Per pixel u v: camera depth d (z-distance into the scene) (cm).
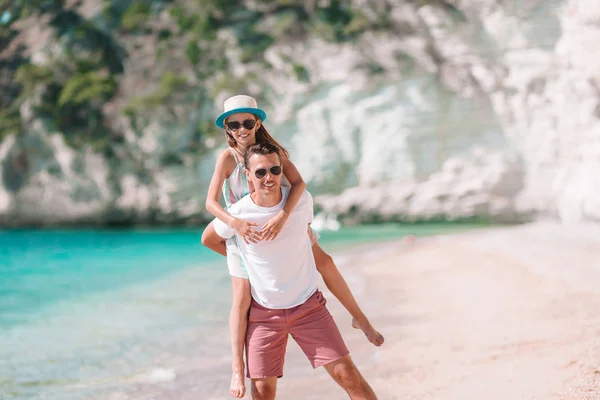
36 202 3584
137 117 3478
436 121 3167
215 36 3572
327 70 3328
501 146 3081
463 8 3048
